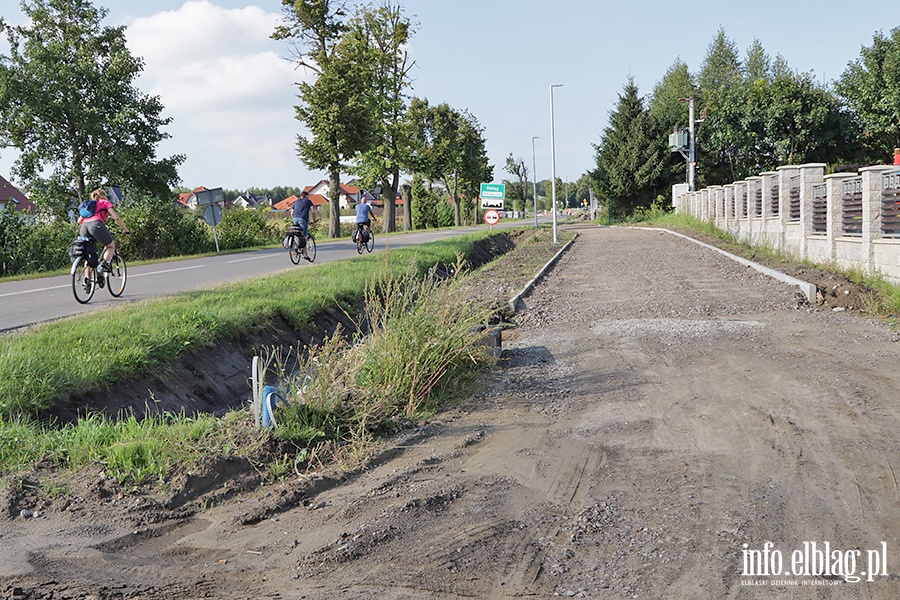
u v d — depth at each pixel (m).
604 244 30.97
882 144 47.56
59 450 5.83
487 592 3.71
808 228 18.89
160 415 7.79
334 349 7.98
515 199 122.31
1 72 34.31
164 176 37.84
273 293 13.09
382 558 4.14
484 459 5.98
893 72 44.53
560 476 5.48
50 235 25.27
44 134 35.62
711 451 5.86
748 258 20.27
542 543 4.29
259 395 6.45
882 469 5.30
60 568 4.07
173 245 31.69
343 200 138.12
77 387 7.26
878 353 9.09
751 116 50.12
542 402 7.70
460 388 8.39
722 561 3.98
